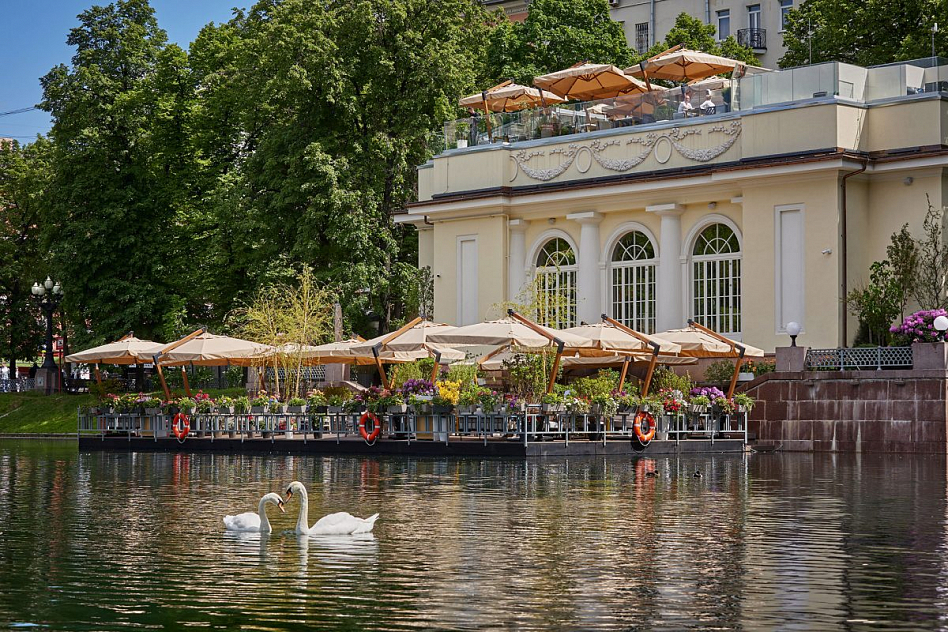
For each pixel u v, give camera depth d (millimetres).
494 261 43219
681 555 13203
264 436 33875
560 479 22453
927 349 30625
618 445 29906
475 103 45250
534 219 43125
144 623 10047
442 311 44750
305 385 42531
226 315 52219
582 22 56812
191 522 16172
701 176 38156
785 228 36500
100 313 56188
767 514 16781
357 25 49969
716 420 32312
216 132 56906
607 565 12555
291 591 11273
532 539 14359
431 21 51750
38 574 12195
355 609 10500
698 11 68750
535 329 30297
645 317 40531
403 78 51094
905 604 10688
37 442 45375
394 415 30938
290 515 16781
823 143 35562
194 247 55719
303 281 43875
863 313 34688
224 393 49688
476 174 43562
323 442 31578
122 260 56875
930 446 30453
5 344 67250
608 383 32031
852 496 19312
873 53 44281
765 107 36875
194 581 11773
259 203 50594
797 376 32594
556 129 42406
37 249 66750
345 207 48906
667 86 49938
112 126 56625
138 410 35906
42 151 68250
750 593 11141
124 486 21844
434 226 45344
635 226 40750
